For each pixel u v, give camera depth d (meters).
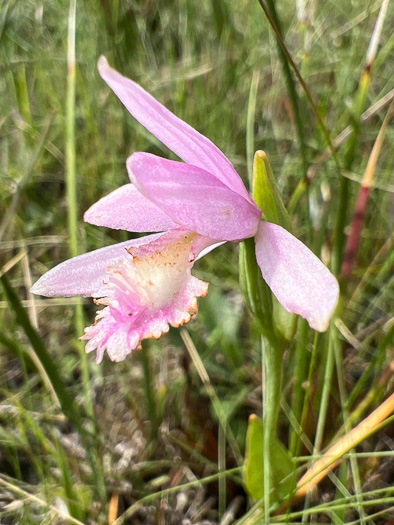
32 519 0.08
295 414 0.08
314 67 0.13
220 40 0.13
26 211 0.12
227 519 0.09
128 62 0.13
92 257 0.08
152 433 0.09
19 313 0.07
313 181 0.12
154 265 0.07
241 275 0.07
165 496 0.09
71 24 0.09
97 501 0.09
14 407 0.10
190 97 0.14
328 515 0.08
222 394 0.10
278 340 0.07
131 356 0.11
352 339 0.10
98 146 0.12
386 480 0.09
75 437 0.10
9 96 0.13
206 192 0.06
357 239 0.09
